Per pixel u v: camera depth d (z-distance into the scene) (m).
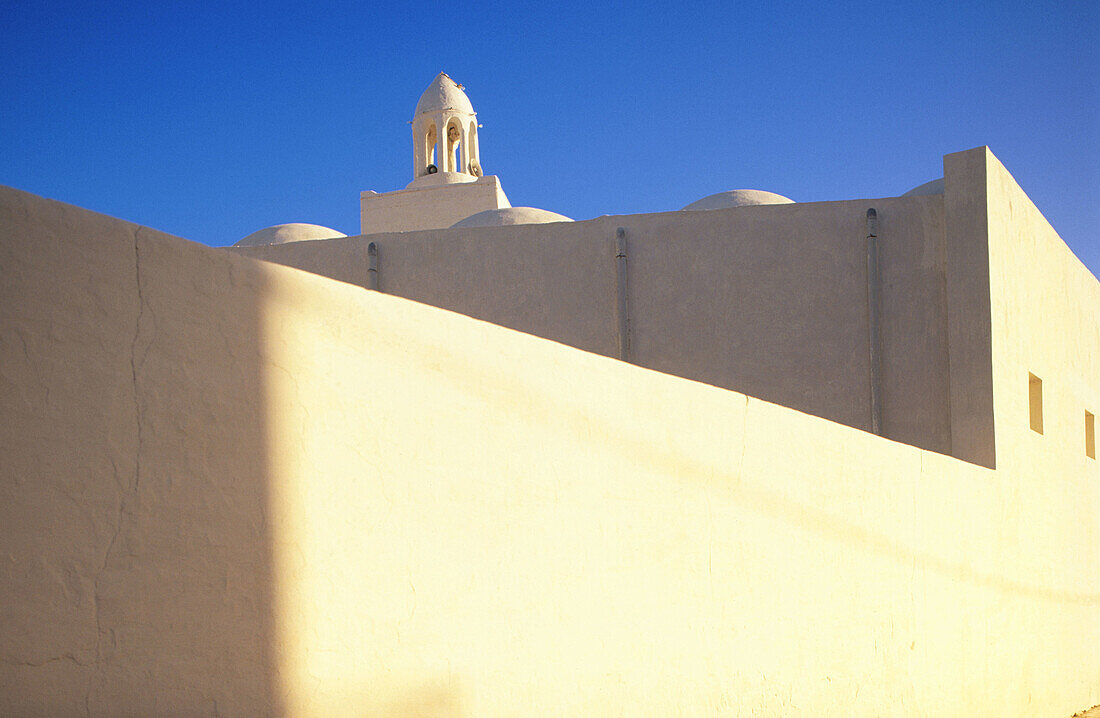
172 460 2.89
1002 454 9.72
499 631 3.91
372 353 3.52
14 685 2.51
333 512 3.33
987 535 8.98
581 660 4.30
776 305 11.07
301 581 3.21
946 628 7.85
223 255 3.09
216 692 2.95
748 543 5.52
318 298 3.36
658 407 4.93
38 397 2.61
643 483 4.78
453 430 3.80
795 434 6.06
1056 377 11.84
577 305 11.43
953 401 9.88
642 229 11.43
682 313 11.22
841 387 10.83
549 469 4.23
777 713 5.63
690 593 5.02
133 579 2.78
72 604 2.64
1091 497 12.91
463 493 3.81
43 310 2.64
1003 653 9.08
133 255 2.85
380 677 3.43
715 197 13.91
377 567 3.46
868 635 6.66
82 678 2.65
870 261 10.86
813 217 11.16
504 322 11.56
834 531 6.38
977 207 10.00
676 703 4.85
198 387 2.98
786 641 5.77
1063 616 11.14
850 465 6.64
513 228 11.68
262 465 3.13
